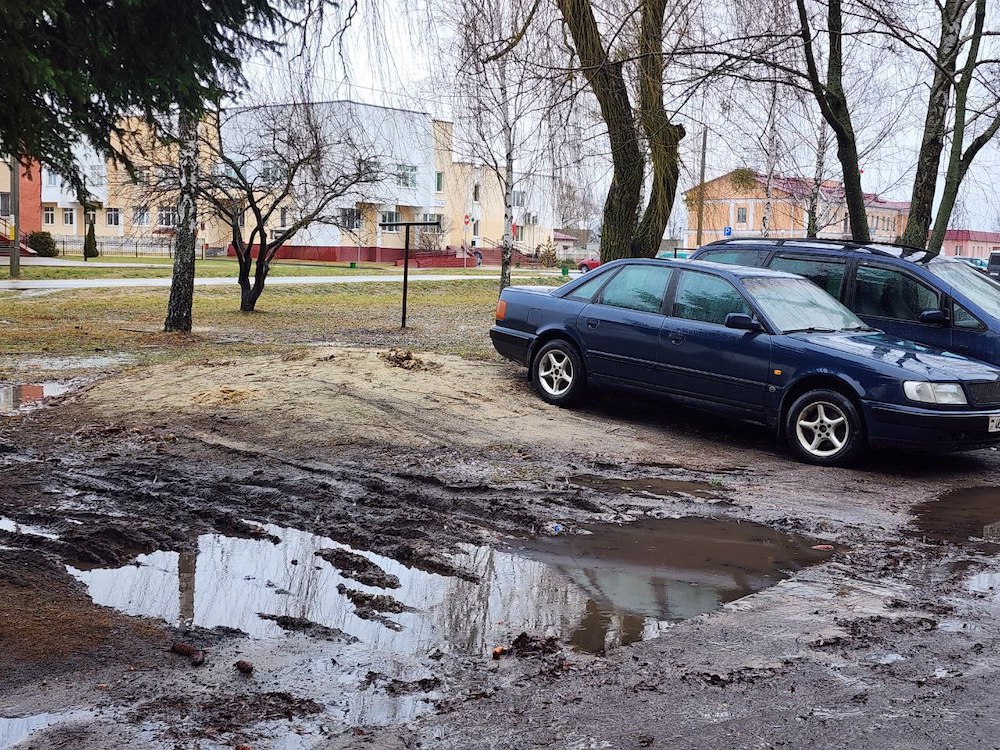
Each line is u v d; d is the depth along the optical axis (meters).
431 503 6.96
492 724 3.70
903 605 5.09
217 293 29.44
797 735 3.60
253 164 27.06
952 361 8.70
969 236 47.56
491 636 4.62
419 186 62.66
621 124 13.30
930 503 7.39
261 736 3.58
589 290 10.57
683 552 6.02
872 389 8.33
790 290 9.72
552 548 6.05
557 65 12.91
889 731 3.64
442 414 9.57
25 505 6.69
